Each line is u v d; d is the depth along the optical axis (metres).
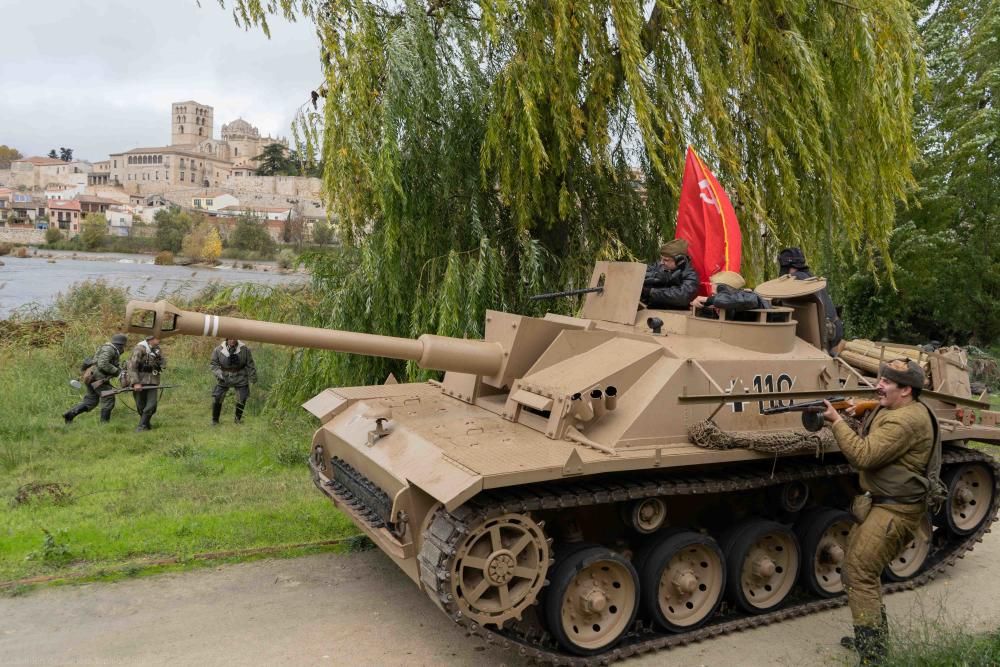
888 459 5.29
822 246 12.05
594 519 6.02
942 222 19.36
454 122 10.14
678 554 6.09
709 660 5.63
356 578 6.81
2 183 130.38
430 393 7.35
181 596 6.35
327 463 7.04
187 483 9.08
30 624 5.81
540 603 5.48
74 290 21.12
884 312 20.95
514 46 9.85
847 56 10.58
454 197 10.59
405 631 5.86
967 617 6.34
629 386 5.94
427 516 5.22
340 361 10.52
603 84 9.77
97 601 6.21
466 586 4.99
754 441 5.76
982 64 19.09
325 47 9.69
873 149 10.86
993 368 17.00
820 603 6.50
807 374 6.62
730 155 10.05
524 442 5.56
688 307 7.38
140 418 12.24
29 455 10.02
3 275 36.81
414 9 9.66
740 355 6.29
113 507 8.16
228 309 18.59
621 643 5.70
